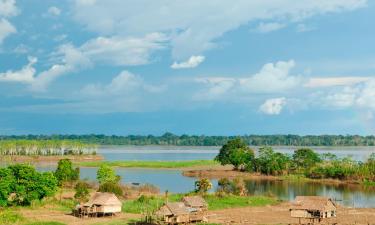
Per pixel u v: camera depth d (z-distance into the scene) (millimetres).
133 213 127625
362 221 120500
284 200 158750
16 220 109125
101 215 123125
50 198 141625
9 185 128125
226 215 127688
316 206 120375
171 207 115438
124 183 191875
